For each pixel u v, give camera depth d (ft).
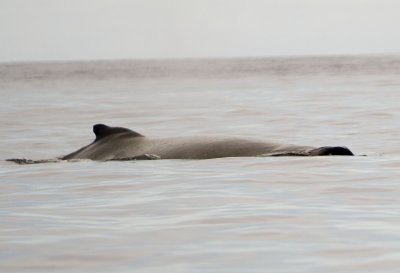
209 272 71.61
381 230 87.35
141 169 150.61
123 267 73.97
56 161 176.65
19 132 285.02
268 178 131.44
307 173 135.85
